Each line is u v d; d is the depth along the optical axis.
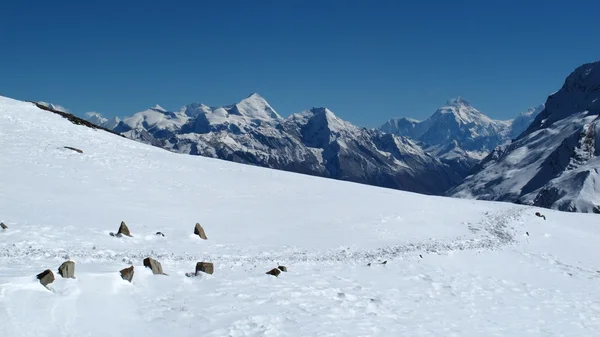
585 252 37.31
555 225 45.12
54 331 12.62
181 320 14.76
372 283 22.70
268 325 15.23
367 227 35.91
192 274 19.41
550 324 20.09
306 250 27.95
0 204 28.34
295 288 19.69
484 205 53.53
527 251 35.16
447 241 33.97
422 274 25.78
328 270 23.86
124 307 14.91
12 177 36.00
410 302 20.66
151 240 26.19
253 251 26.39
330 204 43.09
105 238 24.50
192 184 44.12
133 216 31.20
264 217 36.22
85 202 32.91
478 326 18.52
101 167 43.94
